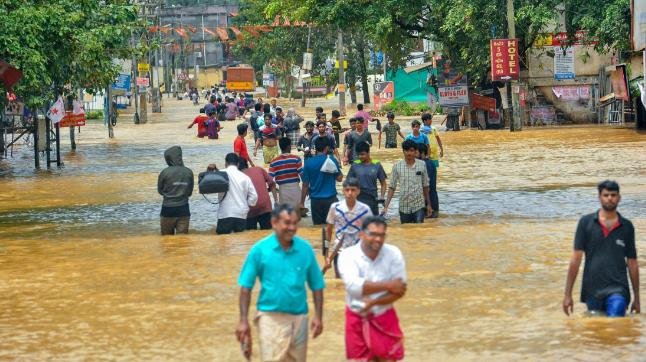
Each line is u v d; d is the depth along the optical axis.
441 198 46.62
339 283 27.33
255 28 157.00
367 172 34.34
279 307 16.42
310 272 16.72
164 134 111.81
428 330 21.89
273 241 16.53
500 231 35.97
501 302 24.42
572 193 47.03
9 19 60.59
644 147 70.69
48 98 71.25
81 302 26.12
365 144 34.41
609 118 102.62
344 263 16.58
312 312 23.94
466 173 58.03
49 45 64.25
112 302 25.97
